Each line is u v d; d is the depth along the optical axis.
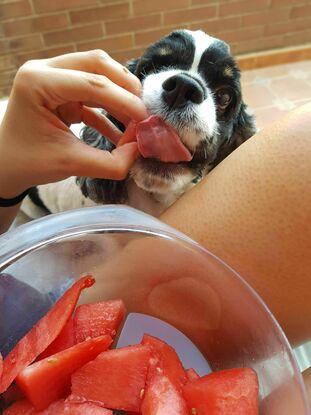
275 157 0.24
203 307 0.23
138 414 0.20
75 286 0.22
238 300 0.21
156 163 0.31
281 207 0.23
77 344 0.20
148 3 0.82
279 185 0.23
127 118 0.25
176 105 0.29
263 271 0.23
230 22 0.90
